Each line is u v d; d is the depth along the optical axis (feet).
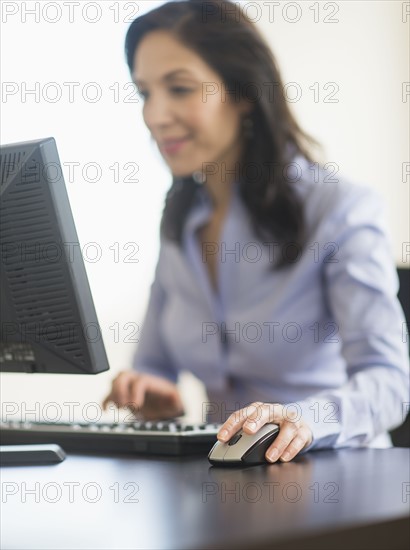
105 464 4.32
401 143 12.86
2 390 10.27
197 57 6.79
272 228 6.78
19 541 2.67
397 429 6.66
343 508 3.01
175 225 7.32
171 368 8.01
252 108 6.88
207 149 6.97
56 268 4.44
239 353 7.00
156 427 4.81
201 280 7.18
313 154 7.15
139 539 2.62
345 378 6.86
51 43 10.06
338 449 4.68
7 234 4.48
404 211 12.86
